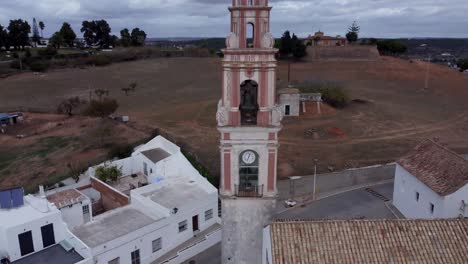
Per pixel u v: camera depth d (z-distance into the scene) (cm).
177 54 16988
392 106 9288
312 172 5522
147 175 4828
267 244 2433
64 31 18688
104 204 4512
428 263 2159
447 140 6950
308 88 8969
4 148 6556
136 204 3975
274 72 2352
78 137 6831
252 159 2523
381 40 16962
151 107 9206
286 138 6862
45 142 6719
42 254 3166
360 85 11556
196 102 9644
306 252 2220
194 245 3756
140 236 3512
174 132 7125
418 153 4394
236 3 2242
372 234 2302
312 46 15412
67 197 3738
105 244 3253
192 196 4091
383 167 5653
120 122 7512
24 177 5356
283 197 4791
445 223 2356
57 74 13100
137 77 12962
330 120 7906
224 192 2581
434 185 3828
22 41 16788
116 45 19625
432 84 11875
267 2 2252
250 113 2506
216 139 6756
